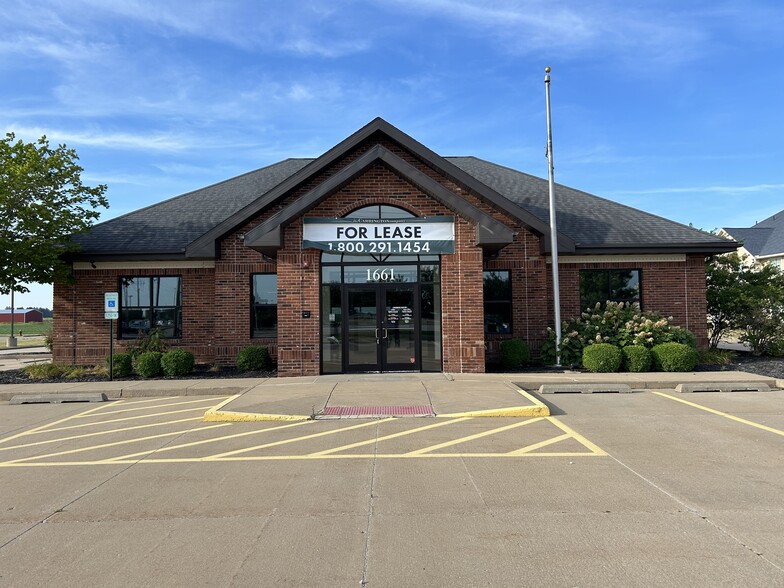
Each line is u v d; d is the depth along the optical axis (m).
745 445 7.14
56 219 14.41
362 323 13.36
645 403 10.08
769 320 16.50
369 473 6.11
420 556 4.07
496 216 15.62
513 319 15.74
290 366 12.99
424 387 11.04
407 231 13.03
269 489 5.64
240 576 3.81
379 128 14.62
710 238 16.33
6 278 14.42
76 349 16.27
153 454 7.12
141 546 4.33
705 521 4.66
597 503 5.11
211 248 15.36
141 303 16.56
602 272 16.48
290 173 20.70
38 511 5.14
